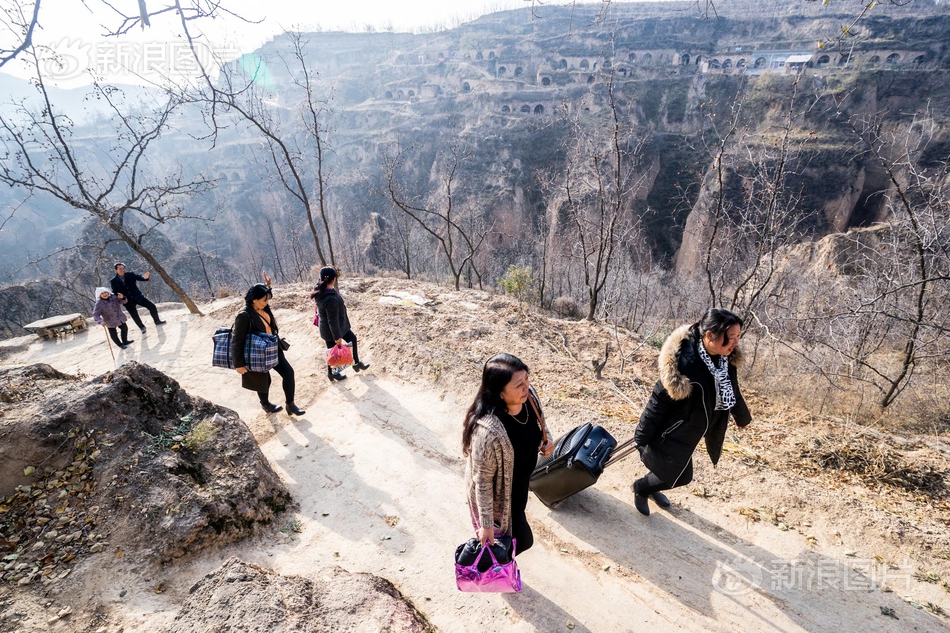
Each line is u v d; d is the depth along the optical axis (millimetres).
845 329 8680
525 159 58156
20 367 5035
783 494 4117
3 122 9195
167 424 4363
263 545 3686
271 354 5430
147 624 2709
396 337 7672
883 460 4840
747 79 54812
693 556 3625
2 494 3535
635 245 20344
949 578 3316
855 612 3131
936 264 7637
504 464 2553
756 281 9453
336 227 64688
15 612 2791
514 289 14617
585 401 6051
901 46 50875
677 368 3252
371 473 4742
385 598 2799
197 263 51812
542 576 3477
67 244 54250
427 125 70438
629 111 59062
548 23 91062
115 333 8766
